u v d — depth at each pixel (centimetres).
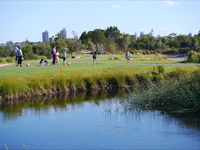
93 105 2016
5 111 1912
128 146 1185
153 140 1240
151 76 2706
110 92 2556
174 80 2058
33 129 1467
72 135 1345
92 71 2956
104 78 2730
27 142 1276
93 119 1622
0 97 2222
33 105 2084
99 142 1240
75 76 2677
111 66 3497
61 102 2167
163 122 1498
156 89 1947
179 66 3319
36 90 2391
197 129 1368
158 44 11512
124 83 2720
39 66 3625
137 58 5616
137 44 11400
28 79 2478
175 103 1791
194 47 11025
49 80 2536
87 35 10850
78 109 1902
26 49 6300
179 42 12162
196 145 1172
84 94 2478
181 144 1184
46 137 1333
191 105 1694
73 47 7956
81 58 5788
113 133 1352
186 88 1769
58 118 1677
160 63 4128
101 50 8500
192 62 4403
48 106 2038
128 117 1633
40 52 6981
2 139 1325
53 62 3847
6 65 4088
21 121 1636
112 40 10675
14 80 2362
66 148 1188
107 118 1631
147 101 1855
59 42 7631
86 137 1311
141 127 1429
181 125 1438
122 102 2033
